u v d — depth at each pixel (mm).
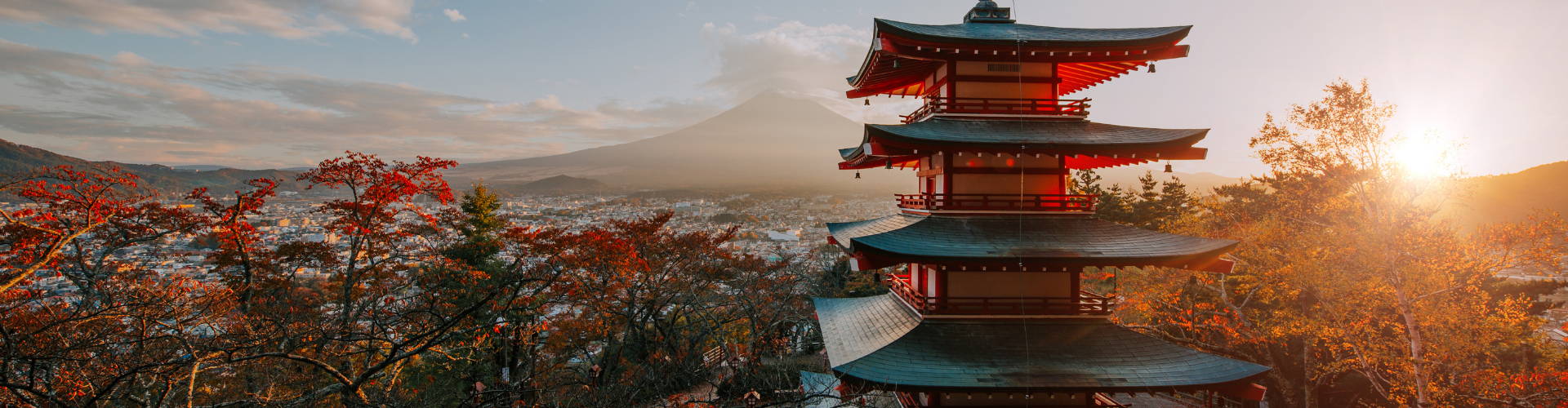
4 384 9539
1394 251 20828
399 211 28141
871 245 12555
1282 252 25062
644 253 33125
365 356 18766
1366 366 22219
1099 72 16750
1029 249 13461
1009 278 14680
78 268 18984
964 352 13523
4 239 17656
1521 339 22062
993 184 15047
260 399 13219
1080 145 13680
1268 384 28031
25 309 14188
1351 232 22062
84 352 12164
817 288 42219
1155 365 13141
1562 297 33062
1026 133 14672
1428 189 21078
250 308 22562
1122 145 13781
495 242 32812
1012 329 14203
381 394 15930
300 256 25141
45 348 12016
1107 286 33312
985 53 14906
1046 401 14727
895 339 14312
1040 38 15336
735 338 35562
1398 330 22703
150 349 13406
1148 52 14750
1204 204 31531
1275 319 24516
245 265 24094
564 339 29688
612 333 30469
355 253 24703
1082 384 12508
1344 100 21422
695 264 34500
